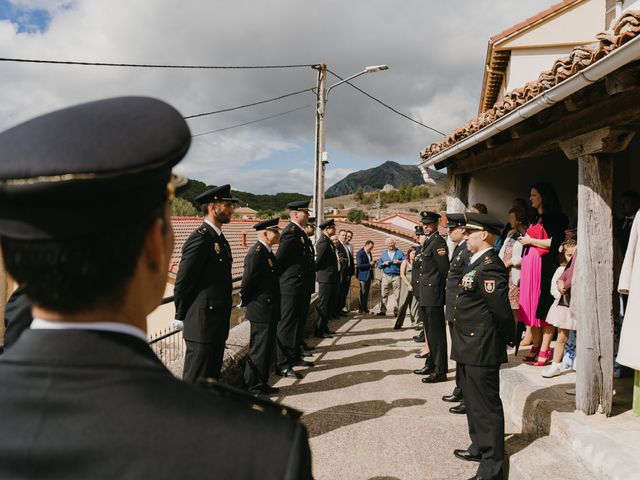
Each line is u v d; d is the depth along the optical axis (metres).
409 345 7.53
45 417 0.62
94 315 0.69
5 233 0.65
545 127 4.26
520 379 4.55
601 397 3.60
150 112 0.72
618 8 7.38
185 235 15.48
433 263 5.61
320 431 4.19
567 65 3.09
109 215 0.66
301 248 5.96
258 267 4.84
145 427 0.63
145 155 0.65
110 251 0.67
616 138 3.41
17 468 0.61
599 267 3.60
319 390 5.29
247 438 0.65
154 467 0.61
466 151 6.23
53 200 0.62
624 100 3.14
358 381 5.62
